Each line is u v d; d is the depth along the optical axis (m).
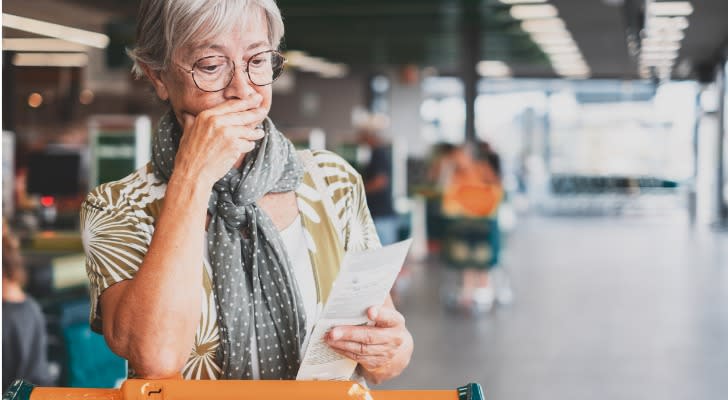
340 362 1.52
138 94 12.28
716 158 20.31
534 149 27.62
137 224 1.54
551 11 14.34
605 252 14.16
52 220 6.46
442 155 14.80
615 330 7.93
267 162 1.51
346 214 1.66
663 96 26.45
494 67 25.48
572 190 25.38
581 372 6.37
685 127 26.16
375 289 1.44
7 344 3.48
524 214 23.44
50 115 13.80
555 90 27.45
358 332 1.45
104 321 1.44
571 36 17.80
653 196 25.50
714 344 7.32
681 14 15.48
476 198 8.89
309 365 1.49
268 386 1.28
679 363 6.64
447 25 16.02
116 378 4.44
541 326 8.16
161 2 1.43
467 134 16.17
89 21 11.77
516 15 14.86
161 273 1.35
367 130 10.35
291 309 1.53
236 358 1.52
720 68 20.61
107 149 5.81
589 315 8.68
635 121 26.77
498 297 9.49
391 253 1.46
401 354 1.60
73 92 13.87
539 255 13.77
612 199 25.17
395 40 18.39
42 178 7.09
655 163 26.55
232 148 1.39
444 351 7.09
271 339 1.54
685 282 10.84
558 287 10.49
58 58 13.99
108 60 11.96
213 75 1.43
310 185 1.63
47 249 5.08
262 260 1.52
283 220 1.59
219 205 1.50
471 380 6.12
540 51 20.89
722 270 11.95
